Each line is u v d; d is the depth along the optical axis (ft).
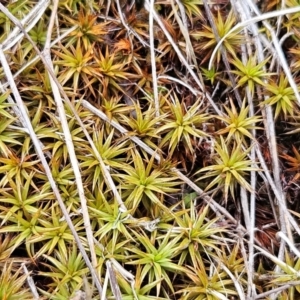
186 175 0.86
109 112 0.85
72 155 0.82
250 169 0.84
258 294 0.83
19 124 0.85
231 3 0.89
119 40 0.89
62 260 0.81
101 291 0.79
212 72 0.88
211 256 0.83
